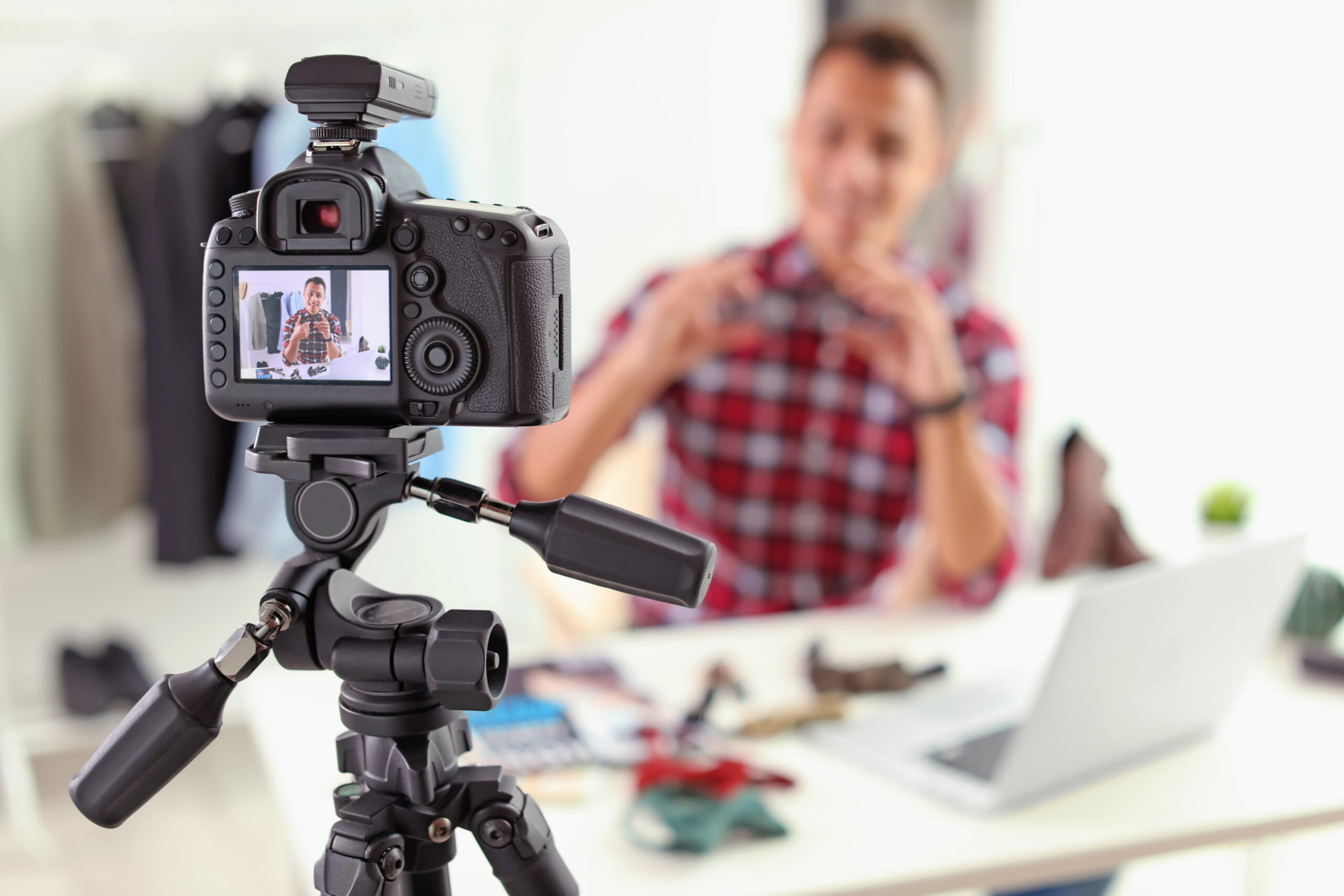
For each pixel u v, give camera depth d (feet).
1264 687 4.47
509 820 1.84
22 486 9.03
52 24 8.67
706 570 1.64
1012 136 9.43
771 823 3.25
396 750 1.79
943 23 9.21
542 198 10.05
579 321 10.30
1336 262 9.13
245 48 9.26
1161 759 3.81
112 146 9.19
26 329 8.89
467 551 10.07
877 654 4.76
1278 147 9.34
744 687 4.39
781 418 6.31
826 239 6.04
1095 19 9.52
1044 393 9.92
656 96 10.12
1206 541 4.93
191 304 8.87
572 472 5.79
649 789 3.40
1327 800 3.50
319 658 1.74
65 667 8.37
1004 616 5.30
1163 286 9.91
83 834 7.52
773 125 10.18
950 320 6.36
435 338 1.65
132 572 10.31
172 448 8.99
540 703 4.05
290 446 1.73
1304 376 9.38
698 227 10.41
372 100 1.66
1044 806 3.46
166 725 1.65
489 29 9.39
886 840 3.25
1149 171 9.78
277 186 1.66
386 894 1.75
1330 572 4.76
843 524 6.42
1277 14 9.22
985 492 5.45
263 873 7.13
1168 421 10.07
